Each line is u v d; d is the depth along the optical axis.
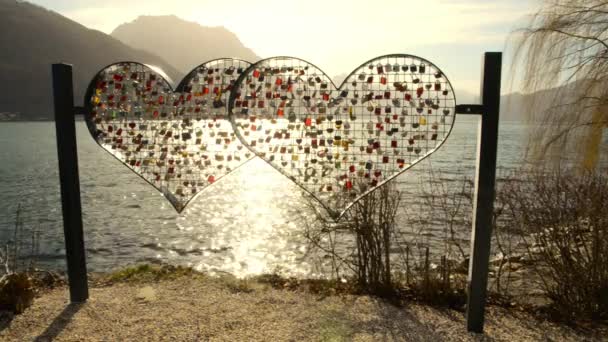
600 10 4.27
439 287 4.17
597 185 3.93
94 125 3.74
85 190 19.73
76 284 3.99
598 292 3.76
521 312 3.88
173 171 3.78
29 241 10.72
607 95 4.17
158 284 4.53
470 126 86.75
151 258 9.66
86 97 3.68
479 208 3.28
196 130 3.67
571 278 3.83
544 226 4.07
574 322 3.68
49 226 12.53
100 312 3.80
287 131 3.44
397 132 3.29
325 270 6.61
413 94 3.22
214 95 3.59
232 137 3.64
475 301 3.43
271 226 12.59
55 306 3.93
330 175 3.46
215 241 11.06
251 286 4.48
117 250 10.28
